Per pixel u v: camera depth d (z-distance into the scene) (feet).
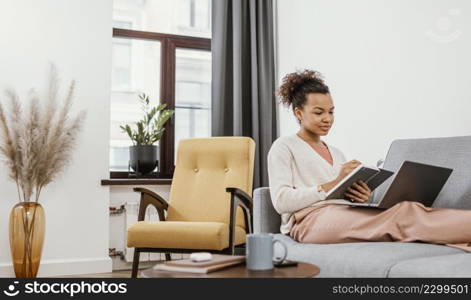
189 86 12.69
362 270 4.16
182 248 7.55
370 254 4.25
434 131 7.56
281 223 6.26
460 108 7.11
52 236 10.05
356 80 9.36
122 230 11.23
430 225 4.64
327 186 5.38
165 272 3.38
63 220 10.16
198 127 12.71
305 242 5.32
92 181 10.46
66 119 10.25
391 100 8.45
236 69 11.93
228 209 8.94
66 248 10.16
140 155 11.17
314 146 6.19
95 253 10.39
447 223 4.58
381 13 8.74
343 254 4.46
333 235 5.04
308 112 6.03
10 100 9.78
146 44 12.37
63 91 10.33
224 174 9.28
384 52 8.64
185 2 12.80
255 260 3.49
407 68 8.13
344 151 9.67
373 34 8.93
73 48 10.51
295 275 3.27
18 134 9.50
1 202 9.69
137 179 10.94
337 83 9.94
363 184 5.32
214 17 12.04
